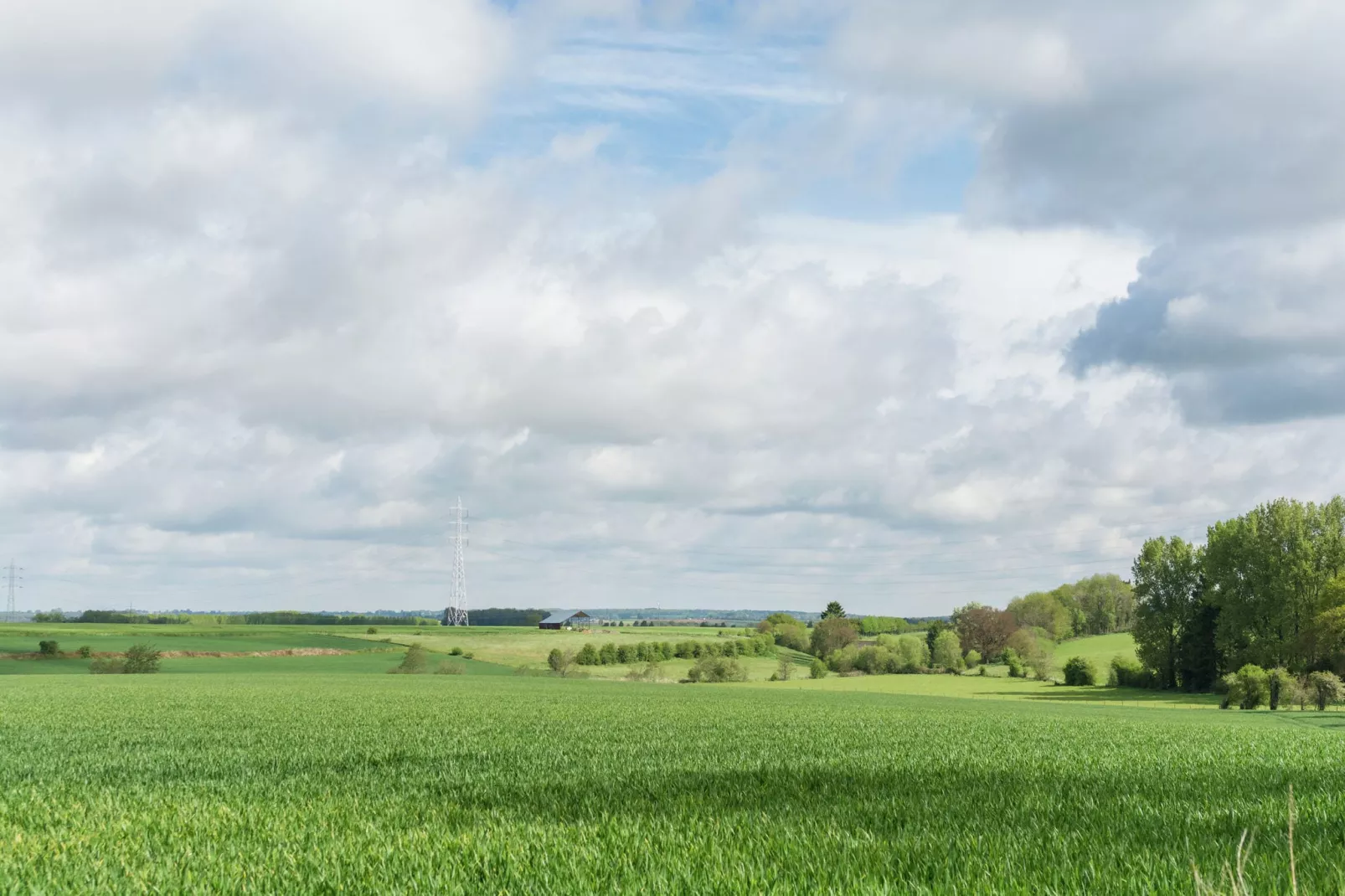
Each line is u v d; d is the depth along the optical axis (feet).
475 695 170.09
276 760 59.62
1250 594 307.99
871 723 103.60
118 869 25.98
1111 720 127.03
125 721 100.48
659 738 78.28
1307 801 34.04
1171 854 23.50
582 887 22.06
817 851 25.34
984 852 24.86
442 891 22.43
